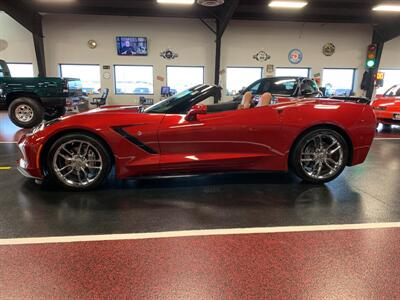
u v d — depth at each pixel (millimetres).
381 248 1937
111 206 2582
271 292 1524
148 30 12695
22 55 12391
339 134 3121
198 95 3123
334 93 13602
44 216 2379
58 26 12320
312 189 3049
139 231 2148
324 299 1480
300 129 3018
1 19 12078
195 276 1646
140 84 13148
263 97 3439
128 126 2820
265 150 3023
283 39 13250
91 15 12367
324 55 13547
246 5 10977
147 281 1603
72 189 2916
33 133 2881
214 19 12578
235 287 1560
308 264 1762
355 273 1680
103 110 3322
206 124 2891
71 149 2881
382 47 13336
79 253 1865
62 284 1578
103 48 12656
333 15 12188
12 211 2467
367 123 3152
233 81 13508
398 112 6961
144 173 2922
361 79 13898
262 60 13328
